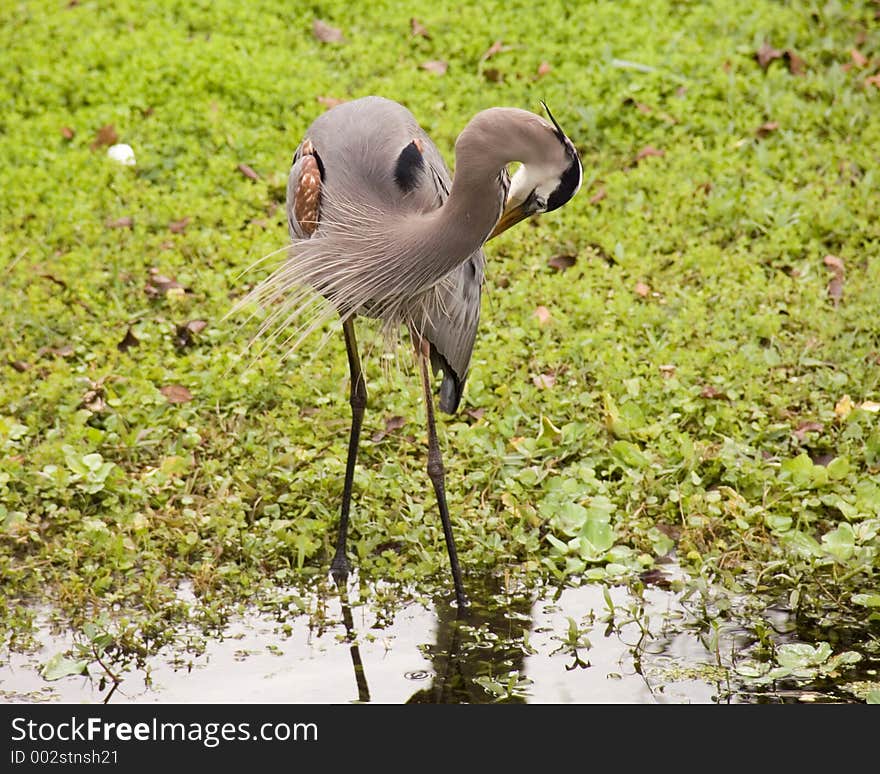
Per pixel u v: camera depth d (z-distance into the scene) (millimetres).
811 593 9594
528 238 14031
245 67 16688
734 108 15922
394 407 11562
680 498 10359
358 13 18172
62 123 15938
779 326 12336
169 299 12969
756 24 17281
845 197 14219
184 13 18250
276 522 10242
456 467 10961
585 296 12844
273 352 12242
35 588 9641
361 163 9164
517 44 17328
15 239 13773
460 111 16219
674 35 17188
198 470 10789
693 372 11734
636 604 9547
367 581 9906
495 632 9297
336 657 9016
